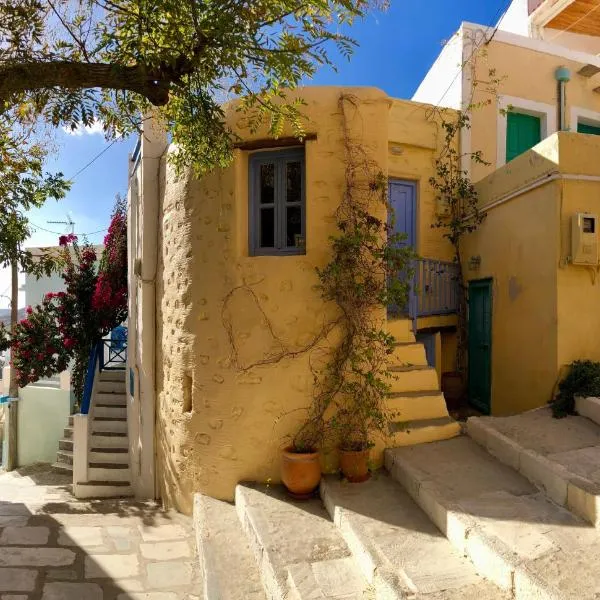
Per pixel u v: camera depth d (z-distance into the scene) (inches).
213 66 140.3
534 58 332.8
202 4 129.4
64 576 162.1
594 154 207.3
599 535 116.8
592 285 208.1
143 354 251.6
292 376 188.1
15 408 439.5
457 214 302.2
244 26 127.5
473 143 313.0
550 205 209.8
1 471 430.0
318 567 128.4
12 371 443.8
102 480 290.4
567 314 205.8
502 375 250.8
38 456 445.7
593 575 99.5
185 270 207.0
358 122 187.6
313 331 187.3
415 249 298.8
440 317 285.9
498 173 254.5
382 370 184.7
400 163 294.2
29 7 135.9
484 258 272.1
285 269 188.5
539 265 218.4
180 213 211.6
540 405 216.2
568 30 408.2
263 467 190.9
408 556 121.5
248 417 191.5
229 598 130.0
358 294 179.2
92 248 418.6
